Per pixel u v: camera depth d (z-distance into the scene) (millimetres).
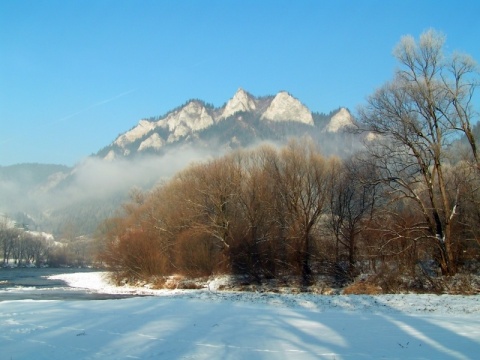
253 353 11734
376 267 38156
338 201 46156
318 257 45719
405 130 31500
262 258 47531
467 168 33156
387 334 14094
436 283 30422
